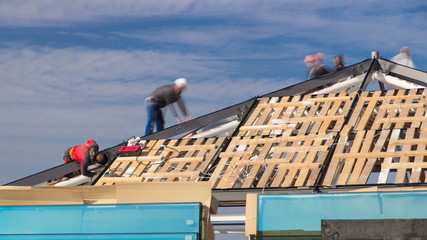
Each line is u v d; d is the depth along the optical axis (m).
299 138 25.06
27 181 27.47
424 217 16.78
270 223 17.55
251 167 24.31
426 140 23.25
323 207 17.44
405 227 14.99
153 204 17.86
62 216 18.16
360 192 17.34
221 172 24.44
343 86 30.22
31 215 18.28
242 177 23.97
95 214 18.05
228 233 23.19
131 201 18.28
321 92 30.02
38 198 18.80
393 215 16.98
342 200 17.38
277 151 24.50
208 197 18.14
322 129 25.72
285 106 28.22
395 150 24.33
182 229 17.55
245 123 27.83
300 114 27.48
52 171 27.89
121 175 26.09
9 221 18.27
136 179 25.20
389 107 26.39
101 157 27.67
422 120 24.69
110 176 25.92
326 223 15.48
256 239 17.47
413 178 21.72
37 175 27.69
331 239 15.37
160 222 17.69
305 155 23.92
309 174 23.14
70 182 27.56
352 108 26.91
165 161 26.31
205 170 25.02
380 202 17.14
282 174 23.16
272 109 28.44
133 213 17.86
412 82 30.17
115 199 18.59
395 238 14.99
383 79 30.59
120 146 28.17
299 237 17.31
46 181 27.77
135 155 27.09
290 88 29.66
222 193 23.00
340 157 23.31
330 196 17.48
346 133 24.73
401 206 17.00
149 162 26.48
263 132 26.72
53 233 18.03
